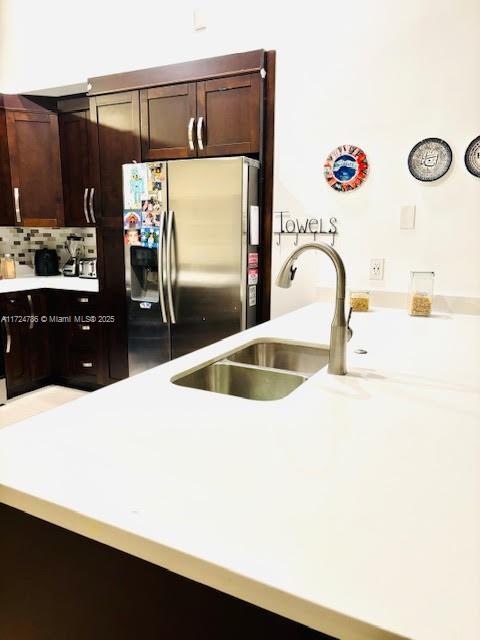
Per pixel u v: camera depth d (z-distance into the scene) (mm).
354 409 1050
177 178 2766
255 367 1543
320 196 2682
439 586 516
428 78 2334
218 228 2703
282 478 742
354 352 1553
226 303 2758
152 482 728
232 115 2822
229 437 894
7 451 834
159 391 1171
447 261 2416
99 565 705
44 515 689
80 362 3730
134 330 3070
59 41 3422
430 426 960
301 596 507
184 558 575
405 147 2428
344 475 753
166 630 661
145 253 2992
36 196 3689
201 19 2896
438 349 1597
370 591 510
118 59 3238
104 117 3287
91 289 3555
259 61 2689
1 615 832
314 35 2572
